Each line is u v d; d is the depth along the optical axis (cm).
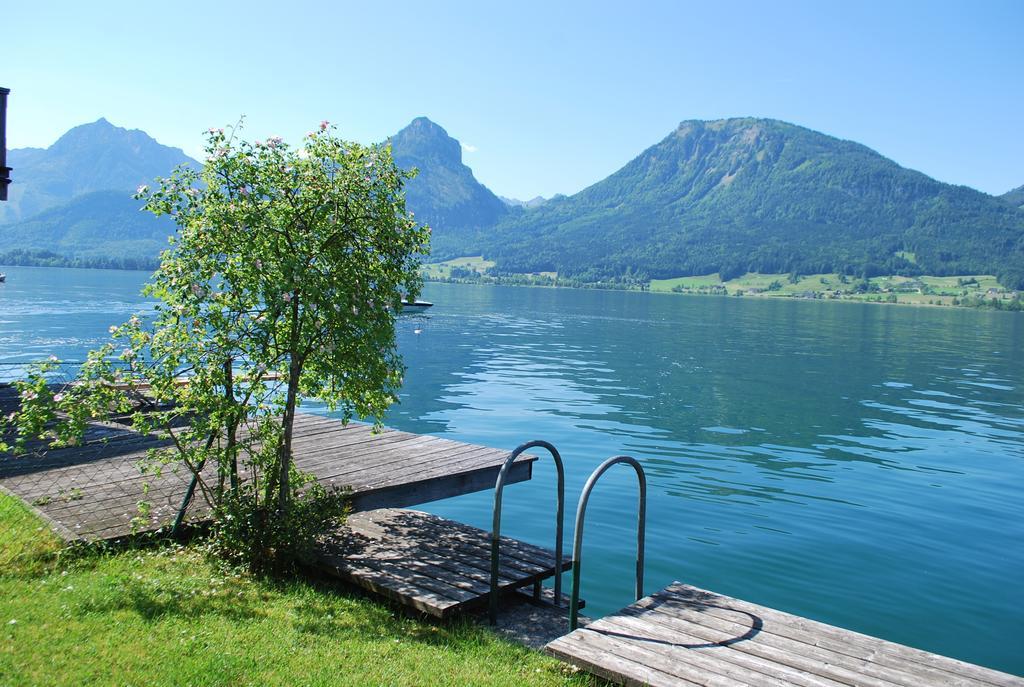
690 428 1959
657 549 1020
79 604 498
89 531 638
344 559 645
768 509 1242
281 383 672
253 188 612
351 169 634
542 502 1230
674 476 1443
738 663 466
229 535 618
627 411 2180
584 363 3466
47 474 791
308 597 577
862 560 1016
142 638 462
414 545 691
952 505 1315
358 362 632
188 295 591
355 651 486
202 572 592
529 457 962
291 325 639
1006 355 4953
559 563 645
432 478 841
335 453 949
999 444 1928
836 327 7500
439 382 2675
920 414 2392
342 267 629
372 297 631
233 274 617
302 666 452
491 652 518
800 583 927
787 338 5659
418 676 457
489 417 2000
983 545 1099
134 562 598
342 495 694
